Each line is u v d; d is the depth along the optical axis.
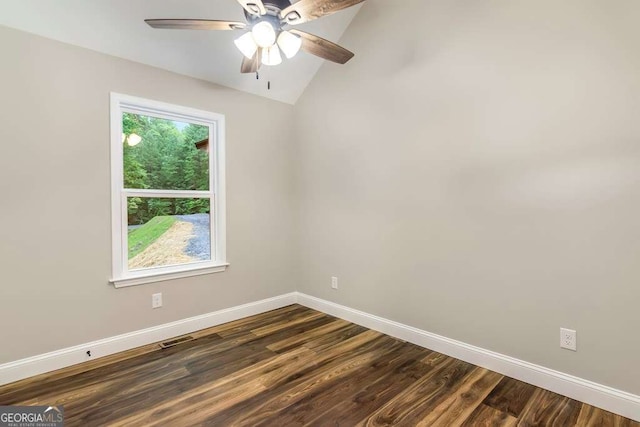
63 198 2.40
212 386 2.17
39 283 2.31
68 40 2.39
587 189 1.92
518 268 2.20
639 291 1.78
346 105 3.26
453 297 2.53
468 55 2.39
